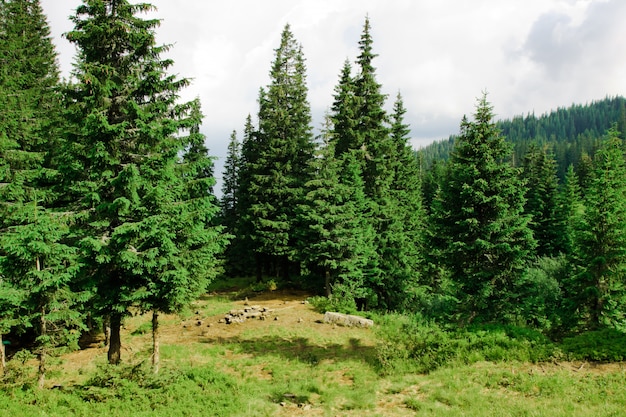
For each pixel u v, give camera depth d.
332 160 26.67
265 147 32.31
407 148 40.91
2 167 14.37
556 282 25.03
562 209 40.97
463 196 18.00
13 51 22.52
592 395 9.88
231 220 42.91
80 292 12.18
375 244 27.58
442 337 15.09
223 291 33.94
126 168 12.54
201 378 13.23
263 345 18.59
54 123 15.12
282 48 32.34
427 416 9.81
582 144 122.56
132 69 14.12
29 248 10.47
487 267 18.20
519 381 11.31
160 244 13.21
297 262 35.25
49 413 9.59
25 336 19.27
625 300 19.77
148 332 21.61
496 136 18.25
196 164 15.25
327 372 14.96
